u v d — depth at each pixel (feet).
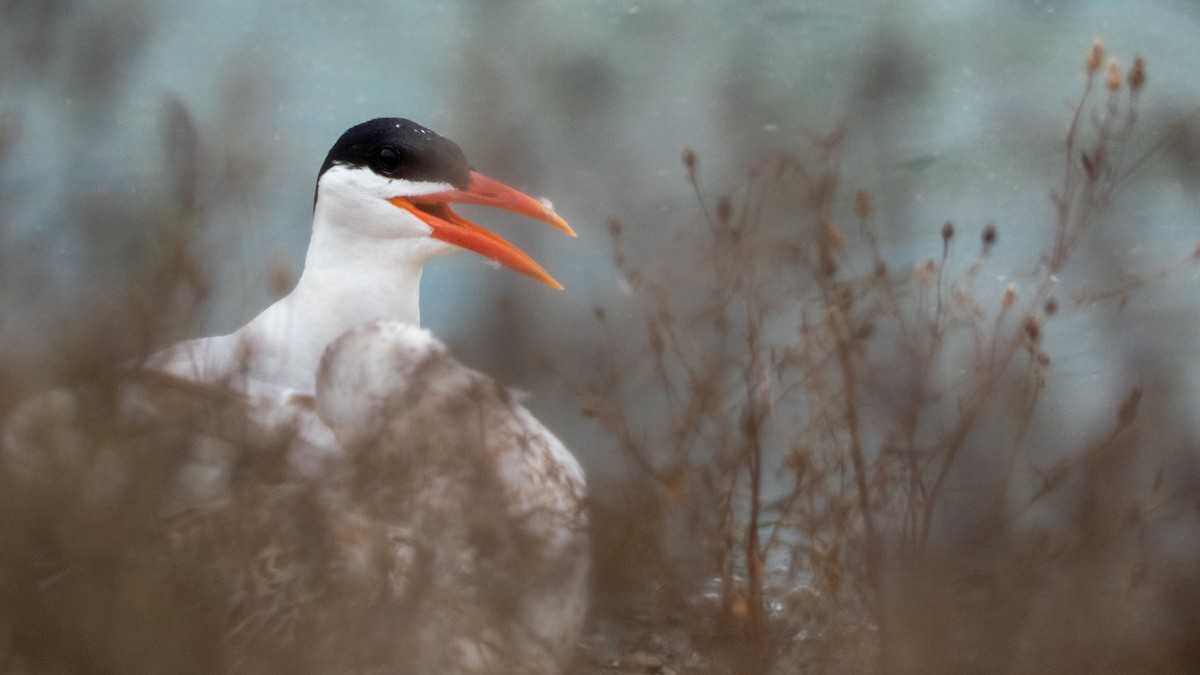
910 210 56.75
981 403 32.07
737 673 29.81
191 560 26.35
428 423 27.76
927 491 32.78
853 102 57.67
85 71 39.83
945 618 28.76
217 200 36.27
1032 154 61.62
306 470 28.89
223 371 31.09
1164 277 48.65
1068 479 33.81
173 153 35.17
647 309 40.04
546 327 41.73
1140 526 30.27
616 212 53.21
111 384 28.04
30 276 31.71
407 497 27.55
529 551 27.14
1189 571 29.27
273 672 25.67
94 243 32.48
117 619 25.27
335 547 26.73
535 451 28.50
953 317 37.22
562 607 28.14
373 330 28.55
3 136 38.68
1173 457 33.78
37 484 26.30
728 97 60.34
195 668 25.32
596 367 38.99
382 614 25.96
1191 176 54.65
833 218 44.21
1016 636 28.86
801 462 31.78
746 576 33.60
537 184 56.03
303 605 26.08
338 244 40.57
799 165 39.14
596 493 30.89
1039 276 51.80
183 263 30.37
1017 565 29.73
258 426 29.09
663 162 56.95
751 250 36.58
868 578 29.91
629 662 30.01
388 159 40.40
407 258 40.65
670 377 38.58
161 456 27.30
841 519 30.83
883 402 33.76
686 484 31.73
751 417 32.19
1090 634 27.96
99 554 25.79
